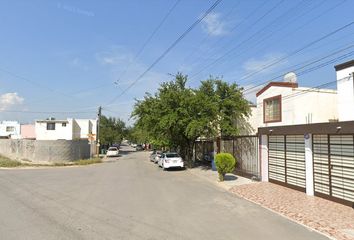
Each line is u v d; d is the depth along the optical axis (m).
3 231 9.54
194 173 27.52
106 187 19.05
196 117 29.50
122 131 97.50
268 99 23.80
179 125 30.78
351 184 13.27
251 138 23.62
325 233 9.42
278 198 15.02
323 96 21.66
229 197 15.58
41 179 23.38
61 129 65.00
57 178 24.03
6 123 78.19
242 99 31.14
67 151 42.88
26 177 24.80
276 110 23.06
